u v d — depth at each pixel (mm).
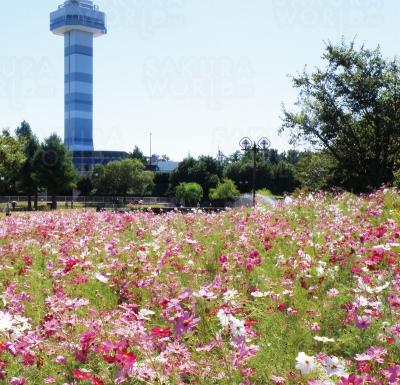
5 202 55688
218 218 9742
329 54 29625
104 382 2697
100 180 63469
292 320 3660
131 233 8398
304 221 8312
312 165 33312
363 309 3619
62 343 3133
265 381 2803
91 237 7703
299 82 30031
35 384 2908
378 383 2459
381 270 4348
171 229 8047
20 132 77938
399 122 27734
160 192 66750
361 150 29578
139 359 2926
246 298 4090
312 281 4629
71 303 3506
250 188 61062
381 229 5797
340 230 6793
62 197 61312
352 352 3158
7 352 3174
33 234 9211
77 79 135750
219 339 2789
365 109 28828
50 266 5852
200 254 6078
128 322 3092
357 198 11734
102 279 4328
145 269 5047
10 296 4406
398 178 24062
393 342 3014
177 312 3160
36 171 43719
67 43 138250
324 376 2752
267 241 6367
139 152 84438
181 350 2738
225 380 2637
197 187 51344
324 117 29391
